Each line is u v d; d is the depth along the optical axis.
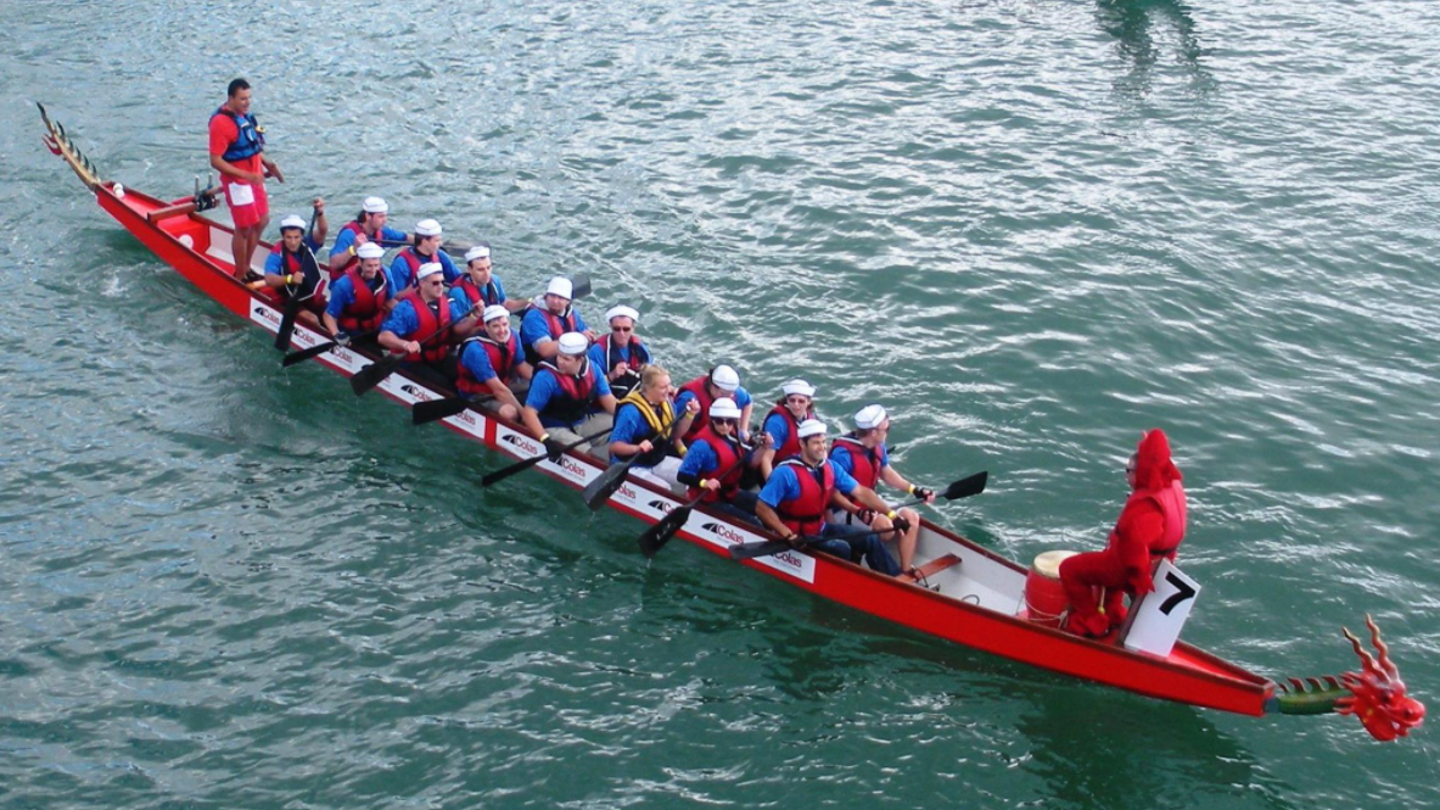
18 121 24.58
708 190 22.33
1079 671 11.88
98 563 13.45
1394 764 11.16
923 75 27.11
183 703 11.66
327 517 14.31
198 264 18.70
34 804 10.58
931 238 20.62
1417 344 18.17
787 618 12.91
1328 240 20.88
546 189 22.34
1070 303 18.84
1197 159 23.52
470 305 16.33
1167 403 16.64
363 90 26.22
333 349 16.94
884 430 13.23
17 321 18.03
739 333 18.12
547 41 28.77
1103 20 30.44
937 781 10.97
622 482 14.27
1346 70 27.67
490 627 12.73
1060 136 24.34
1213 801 10.80
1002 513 14.45
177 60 27.62
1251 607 13.05
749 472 13.81
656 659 12.36
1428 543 14.06
